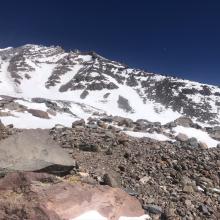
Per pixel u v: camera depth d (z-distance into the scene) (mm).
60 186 11188
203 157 20172
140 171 16375
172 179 16031
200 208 13602
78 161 16344
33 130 14391
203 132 35844
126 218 11492
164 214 12469
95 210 10969
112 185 13406
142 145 21172
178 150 21188
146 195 14008
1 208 10180
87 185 12078
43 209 10156
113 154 18281
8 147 13359
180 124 36844
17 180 11320
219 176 17766
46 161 12992
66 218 10273
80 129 24312
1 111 33312
